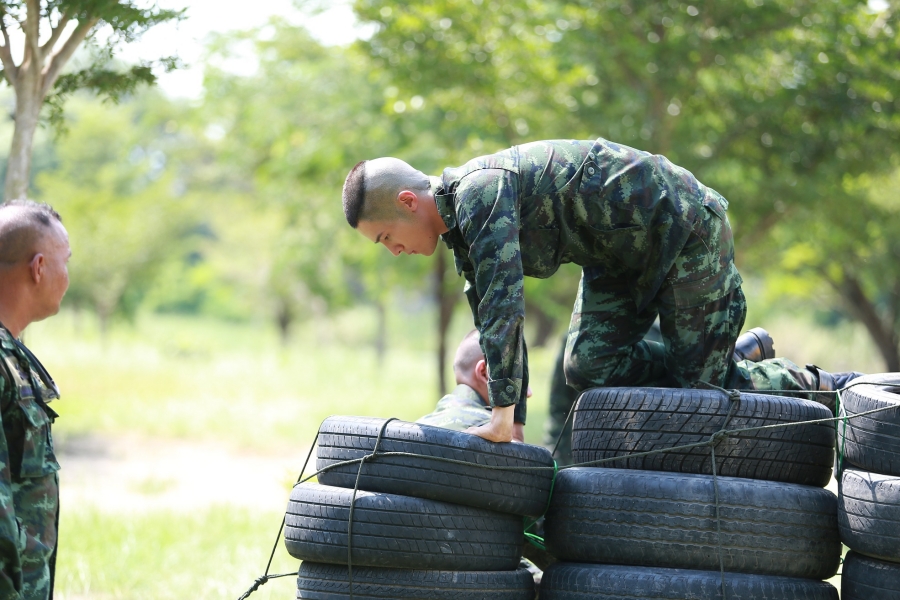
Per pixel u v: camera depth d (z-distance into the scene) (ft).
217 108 75.25
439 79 51.34
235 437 60.39
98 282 125.08
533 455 15.40
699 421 15.43
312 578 15.26
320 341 179.83
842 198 58.70
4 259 13.69
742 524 14.73
